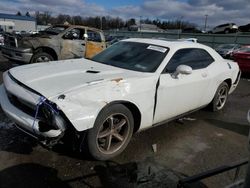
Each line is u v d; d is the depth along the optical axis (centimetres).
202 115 525
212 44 3111
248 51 1118
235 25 3881
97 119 298
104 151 321
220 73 501
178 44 434
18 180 275
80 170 301
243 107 616
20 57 812
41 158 318
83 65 390
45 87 293
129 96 325
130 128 342
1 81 696
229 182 297
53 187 270
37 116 286
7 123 412
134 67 388
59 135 276
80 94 285
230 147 392
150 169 314
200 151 371
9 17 6278
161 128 439
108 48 471
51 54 862
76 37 905
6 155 319
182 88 404
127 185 282
